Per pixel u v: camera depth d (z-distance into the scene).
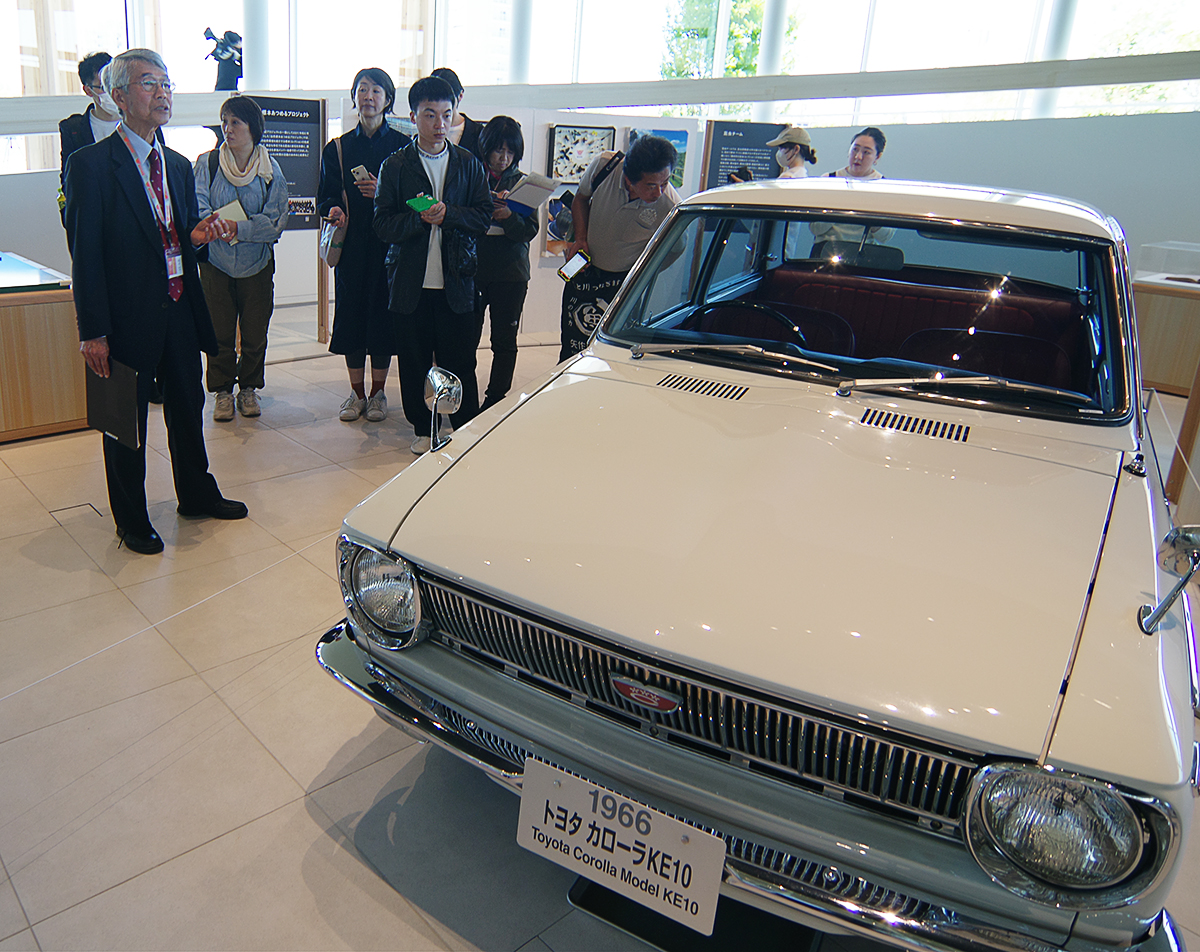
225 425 4.77
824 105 10.48
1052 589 1.49
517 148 4.59
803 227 2.46
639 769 1.51
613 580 1.54
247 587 3.12
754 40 11.01
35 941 1.74
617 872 1.57
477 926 1.85
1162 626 1.46
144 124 2.94
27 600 2.94
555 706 1.63
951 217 2.35
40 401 4.31
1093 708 1.29
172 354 3.24
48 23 7.39
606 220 3.96
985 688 1.33
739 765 1.49
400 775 2.28
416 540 1.71
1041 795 1.25
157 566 3.22
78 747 2.29
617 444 1.92
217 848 2.00
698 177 7.95
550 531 1.66
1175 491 4.07
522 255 4.59
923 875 1.33
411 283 4.05
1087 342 2.17
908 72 7.61
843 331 2.33
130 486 3.21
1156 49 9.07
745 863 1.46
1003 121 9.09
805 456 1.86
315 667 2.69
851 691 1.34
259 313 4.74
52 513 3.59
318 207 4.75
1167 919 1.36
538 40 10.81
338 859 1.99
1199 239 8.41
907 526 1.63
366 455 4.44
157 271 3.04
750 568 1.54
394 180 3.96
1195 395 3.87
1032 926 1.31
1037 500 1.73
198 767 2.25
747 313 2.44
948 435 1.96
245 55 7.88
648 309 2.57
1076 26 9.27
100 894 1.86
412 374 4.29
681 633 1.44
